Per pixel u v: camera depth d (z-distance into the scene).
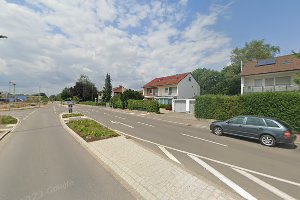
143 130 14.61
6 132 12.68
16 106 46.19
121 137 10.80
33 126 15.94
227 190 4.90
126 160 6.95
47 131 13.47
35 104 59.88
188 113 32.00
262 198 4.57
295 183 5.46
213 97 21.02
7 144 9.55
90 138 10.39
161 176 5.52
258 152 8.90
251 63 29.86
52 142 9.99
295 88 21.84
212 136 12.64
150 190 4.75
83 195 4.49
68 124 15.73
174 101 35.94
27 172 5.88
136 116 26.53
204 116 21.97
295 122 14.07
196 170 6.33
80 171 6.00
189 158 7.65
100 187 4.93
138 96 45.00
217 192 4.56
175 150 8.89
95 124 15.12
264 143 10.44
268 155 8.42
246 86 27.97
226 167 6.67
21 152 8.08
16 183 5.11
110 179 5.43
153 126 16.95
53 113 30.16
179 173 5.71
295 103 14.15
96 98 88.44
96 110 39.41
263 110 15.96
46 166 6.41
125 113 31.52
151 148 9.21
